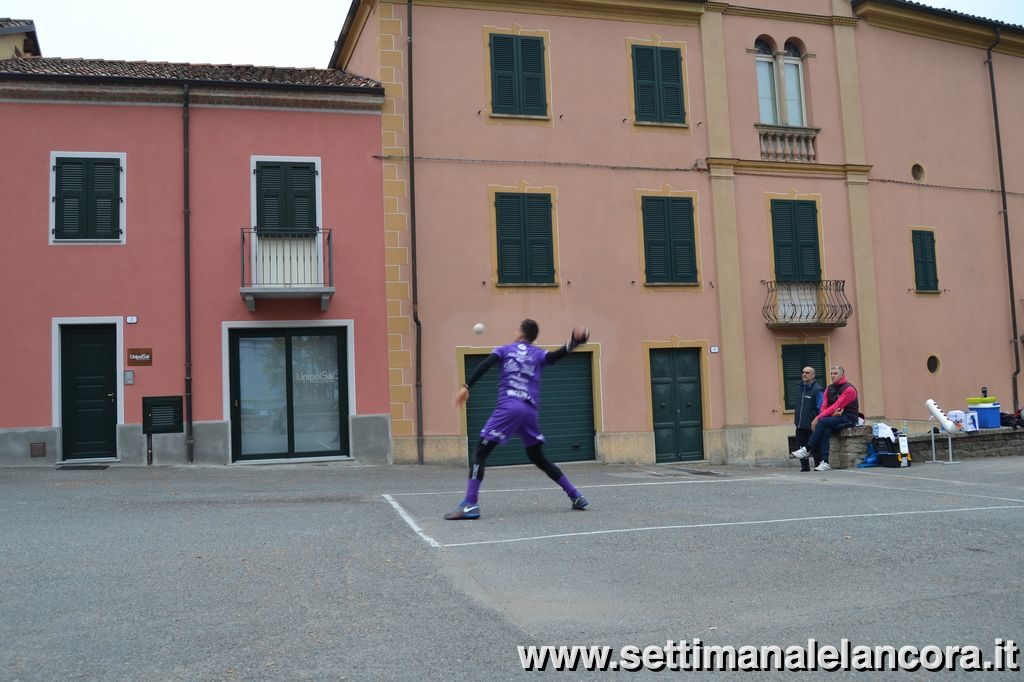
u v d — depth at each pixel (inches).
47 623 189.0
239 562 245.1
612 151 679.7
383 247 614.5
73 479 480.1
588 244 666.8
